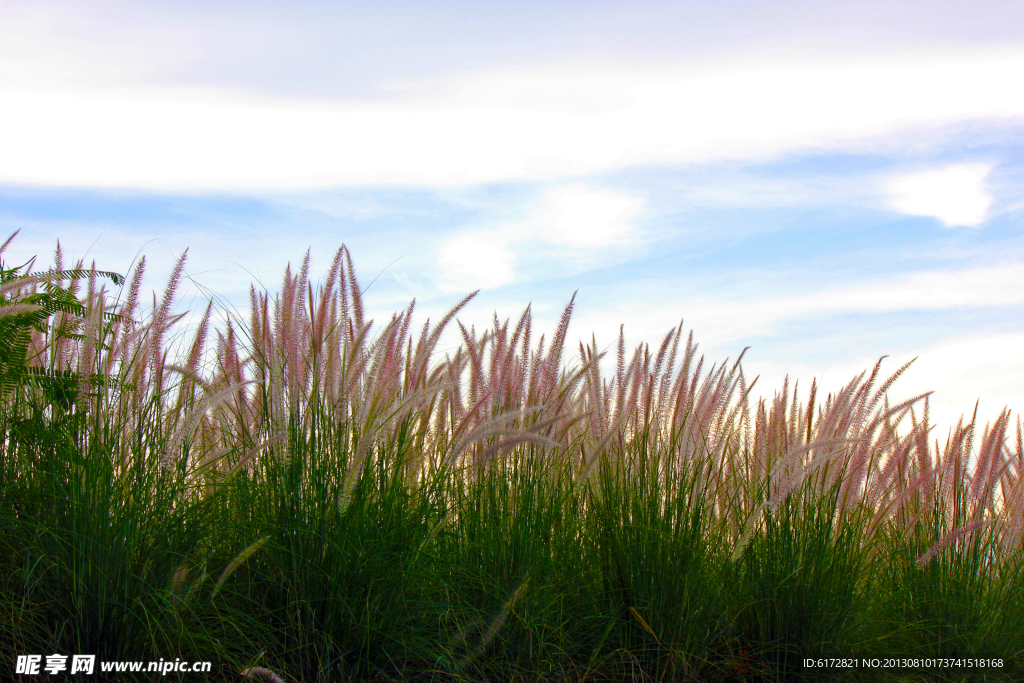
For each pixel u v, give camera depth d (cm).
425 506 345
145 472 311
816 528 360
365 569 309
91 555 281
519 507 355
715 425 386
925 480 412
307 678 292
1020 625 397
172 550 301
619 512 357
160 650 283
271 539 307
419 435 367
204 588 304
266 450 325
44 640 278
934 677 366
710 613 342
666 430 386
